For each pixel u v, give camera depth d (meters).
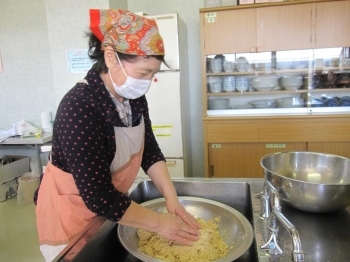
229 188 1.28
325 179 1.19
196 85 3.42
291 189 0.96
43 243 1.06
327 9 2.65
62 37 3.13
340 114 2.71
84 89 0.84
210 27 2.85
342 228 0.92
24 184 3.14
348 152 2.78
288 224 0.72
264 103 3.08
